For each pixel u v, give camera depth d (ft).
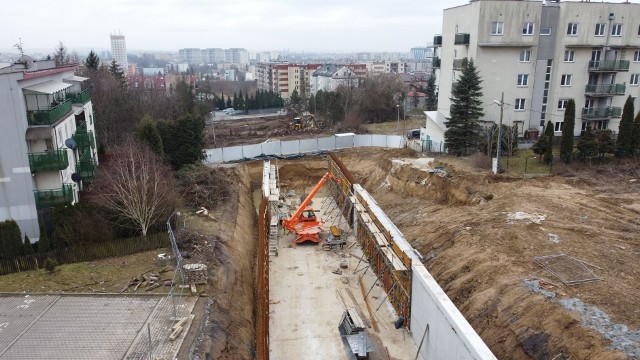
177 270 73.36
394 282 79.61
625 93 145.28
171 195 94.02
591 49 140.56
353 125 215.92
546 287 61.72
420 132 177.37
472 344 52.01
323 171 164.45
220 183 118.93
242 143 179.52
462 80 133.08
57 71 99.91
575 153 120.06
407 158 138.41
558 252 70.74
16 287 70.38
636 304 56.13
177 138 125.80
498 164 109.50
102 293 68.44
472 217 91.20
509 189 98.32
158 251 81.20
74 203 87.45
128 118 172.96
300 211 111.86
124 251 79.87
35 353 56.29
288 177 162.81
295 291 87.92
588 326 52.65
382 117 247.91
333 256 103.30
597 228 78.02
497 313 62.49
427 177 117.19
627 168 110.22
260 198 144.56
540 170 111.55
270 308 81.87
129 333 59.57
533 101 143.43
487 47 136.26
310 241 109.29
